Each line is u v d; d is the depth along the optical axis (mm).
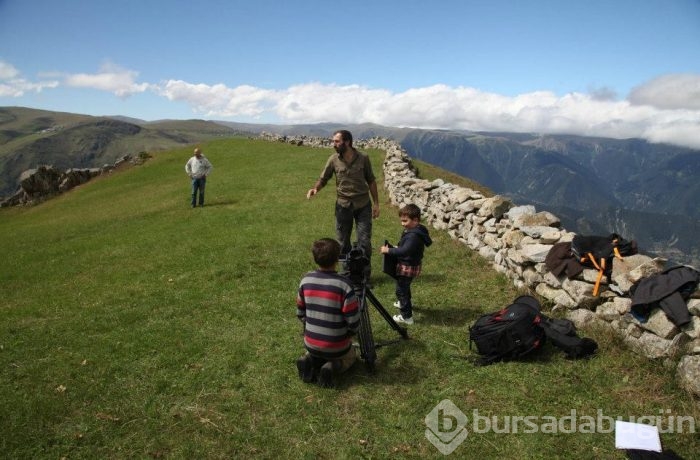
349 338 6020
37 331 8492
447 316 8195
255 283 10523
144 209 24484
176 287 10617
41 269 14297
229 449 4902
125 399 5922
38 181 45312
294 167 31641
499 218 11000
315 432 5164
